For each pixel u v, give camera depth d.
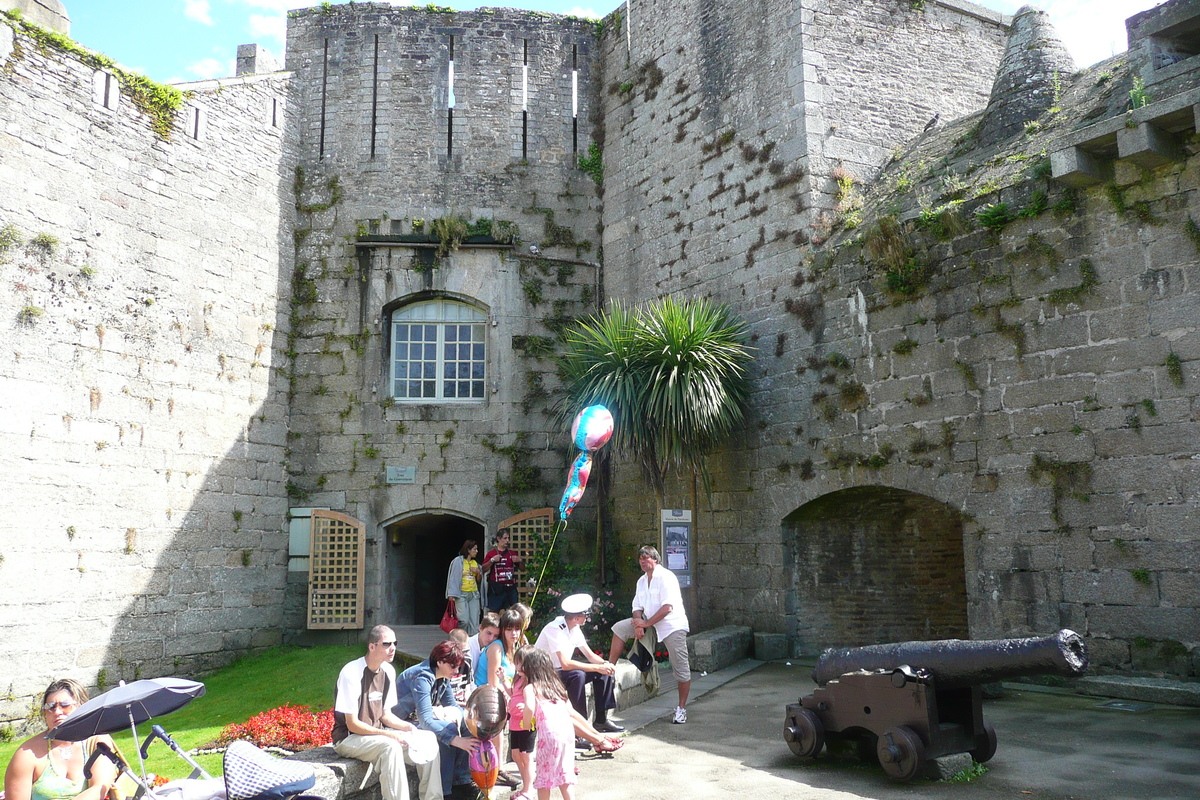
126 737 9.02
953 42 12.84
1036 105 10.09
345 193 14.14
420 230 14.12
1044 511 8.22
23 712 9.66
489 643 6.29
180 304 11.96
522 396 13.94
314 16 14.71
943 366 9.23
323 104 14.46
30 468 9.97
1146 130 7.31
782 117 11.56
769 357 11.27
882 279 9.94
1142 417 7.59
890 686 5.38
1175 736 6.03
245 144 13.26
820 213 11.04
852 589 11.03
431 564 15.84
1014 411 8.55
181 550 11.65
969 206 9.08
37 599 9.92
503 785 5.66
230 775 4.37
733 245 12.05
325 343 13.80
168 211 11.91
